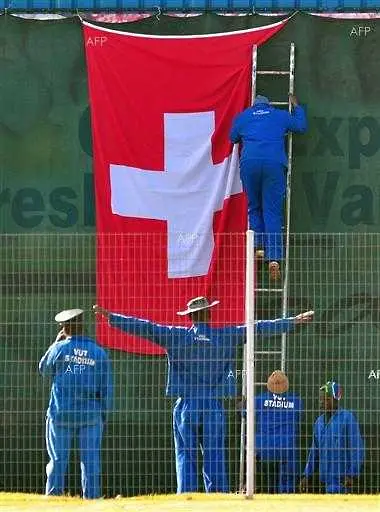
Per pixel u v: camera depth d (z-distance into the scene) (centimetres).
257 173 4644
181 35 4856
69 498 4134
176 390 4369
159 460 4706
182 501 3941
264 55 4844
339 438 4481
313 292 4794
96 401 4406
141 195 4822
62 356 4391
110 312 4522
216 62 4828
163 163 4825
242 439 4534
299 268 4800
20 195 4900
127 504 3906
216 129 4809
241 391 4675
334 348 4781
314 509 3741
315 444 4525
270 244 4659
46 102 4903
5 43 4909
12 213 4900
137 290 4797
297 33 4853
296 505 3828
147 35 4862
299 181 4841
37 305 4828
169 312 4781
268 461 4572
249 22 4856
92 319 4800
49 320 4819
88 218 4881
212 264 4778
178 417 4394
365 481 4594
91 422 4391
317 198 4841
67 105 4900
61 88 4903
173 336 4344
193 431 4366
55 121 4900
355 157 4853
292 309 4791
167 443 4719
